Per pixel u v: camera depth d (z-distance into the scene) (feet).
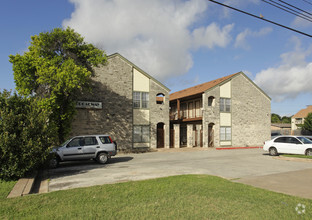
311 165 42.47
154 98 79.10
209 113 87.86
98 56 61.57
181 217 16.63
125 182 27.45
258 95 101.19
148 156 60.44
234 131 93.56
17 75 54.13
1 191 23.99
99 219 16.38
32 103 33.17
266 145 60.03
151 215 17.01
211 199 20.65
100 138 46.50
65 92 54.80
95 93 69.36
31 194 23.04
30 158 30.01
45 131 32.12
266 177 31.65
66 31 56.90
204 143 86.12
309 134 143.64
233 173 35.29
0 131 29.40
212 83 100.27
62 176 33.78
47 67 51.75
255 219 16.26
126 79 74.74
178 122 105.81
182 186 25.17
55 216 17.02
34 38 55.16
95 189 24.23
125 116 73.61
